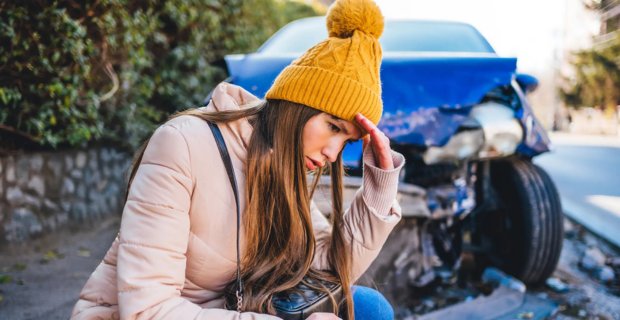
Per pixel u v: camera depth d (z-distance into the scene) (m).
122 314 0.91
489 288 2.70
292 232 1.11
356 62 1.05
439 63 2.38
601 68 27.50
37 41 2.99
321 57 1.05
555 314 2.47
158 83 4.67
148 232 0.94
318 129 1.08
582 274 3.22
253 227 1.08
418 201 2.16
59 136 3.45
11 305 2.39
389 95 2.31
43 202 3.51
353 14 1.08
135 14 3.77
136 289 0.91
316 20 3.57
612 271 3.17
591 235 4.23
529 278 2.72
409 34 3.11
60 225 3.63
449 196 2.39
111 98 4.09
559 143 18.72
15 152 3.32
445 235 2.45
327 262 1.30
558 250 2.64
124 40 3.69
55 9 2.98
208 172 1.04
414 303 2.45
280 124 1.08
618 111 28.25
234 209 1.07
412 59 2.40
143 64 4.08
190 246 1.05
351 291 1.31
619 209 5.21
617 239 3.95
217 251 1.07
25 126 3.30
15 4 2.83
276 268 1.12
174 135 1.02
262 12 6.50
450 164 2.45
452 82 2.34
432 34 3.11
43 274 2.85
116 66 4.00
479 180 2.74
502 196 2.74
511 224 2.69
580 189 6.72
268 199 1.11
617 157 12.00
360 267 1.33
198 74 5.11
